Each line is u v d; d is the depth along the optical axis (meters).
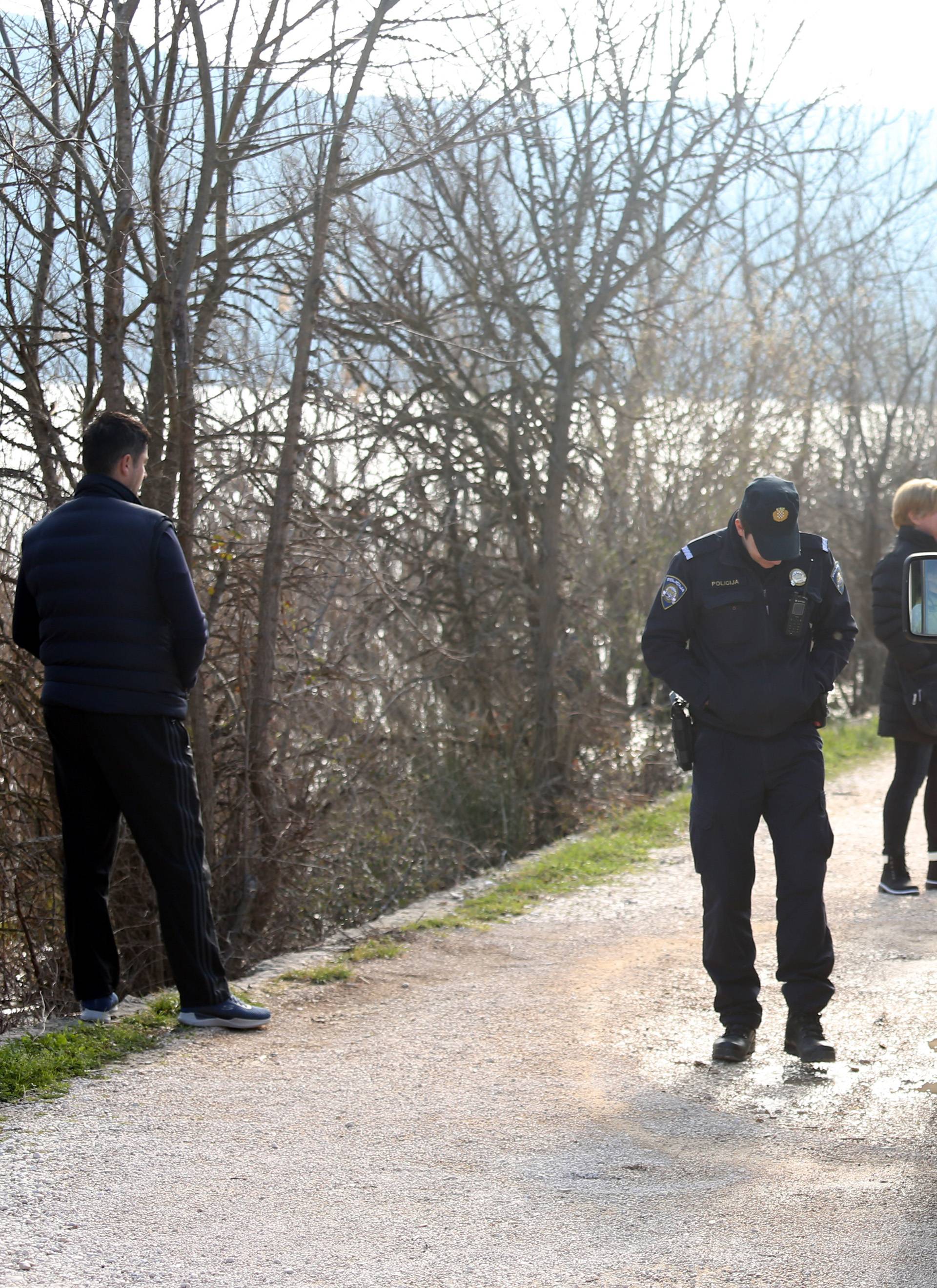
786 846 5.76
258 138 8.58
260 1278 3.80
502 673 14.17
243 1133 4.96
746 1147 4.79
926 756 9.10
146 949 8.62
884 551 26.19
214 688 9.33
